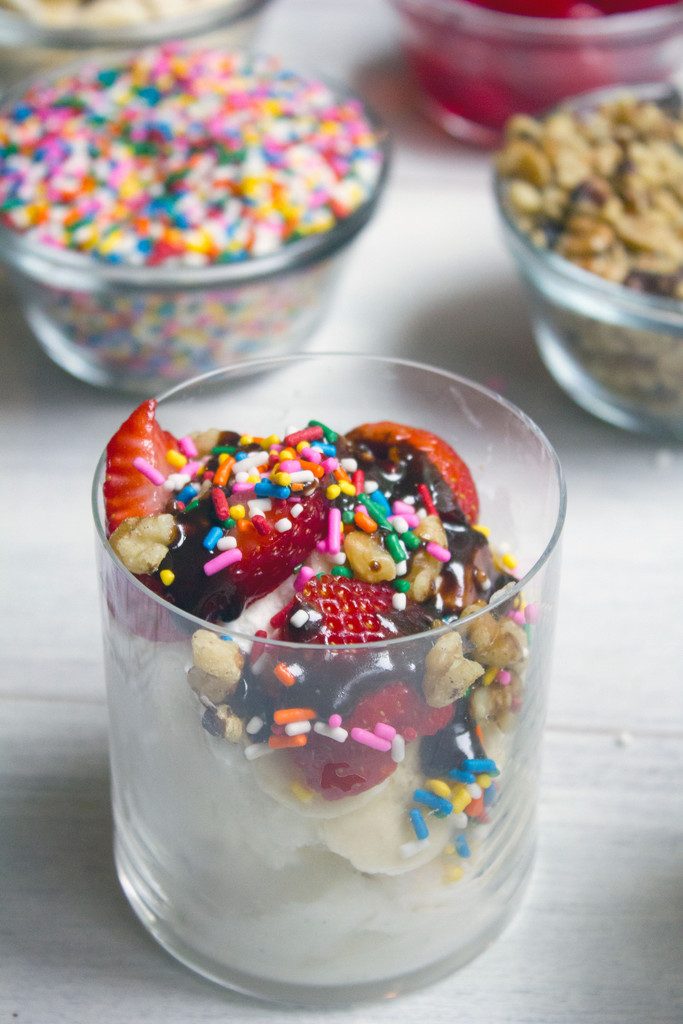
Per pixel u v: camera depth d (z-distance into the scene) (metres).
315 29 0.73
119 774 0.38
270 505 0.36
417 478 0.38
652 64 0.61
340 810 0.34
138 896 0.39
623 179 0.50
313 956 0.37
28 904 0.39
